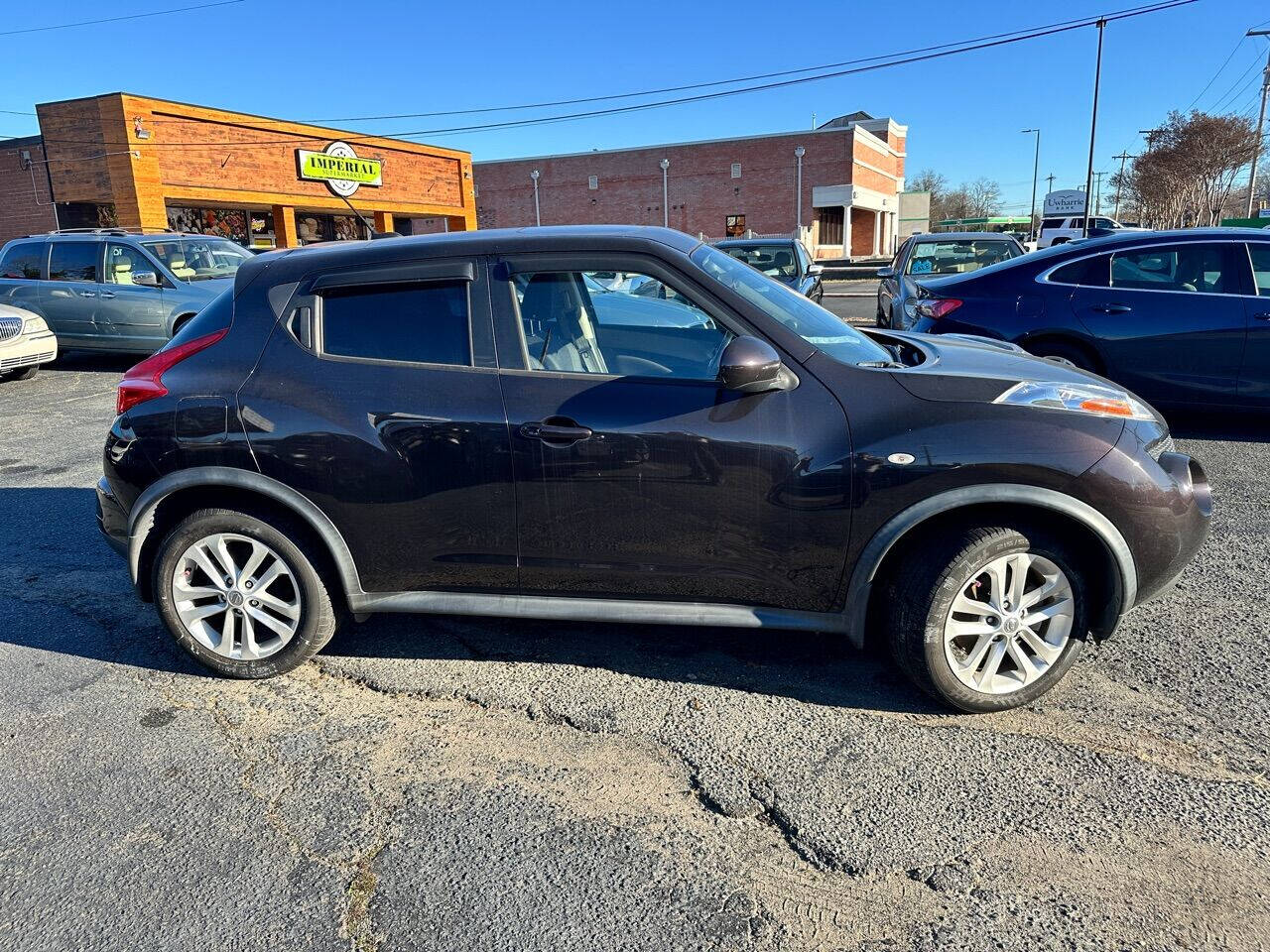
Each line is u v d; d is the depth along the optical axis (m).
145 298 10.95
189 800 2.68
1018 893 2.20
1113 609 2.90
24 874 2.38
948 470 2.77
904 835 2.43
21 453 7.19
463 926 2.15
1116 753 2.77
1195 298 6.22
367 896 2.26
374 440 3.06
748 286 3.21
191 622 3.35
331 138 29.55
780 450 2.85
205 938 2.14
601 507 2.99
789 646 3.55
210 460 3.17
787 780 2.68
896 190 61.19
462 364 3.08
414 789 2.71
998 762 2.74
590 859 2.38
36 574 4.54
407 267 3.15
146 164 23.67
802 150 46.19
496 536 3.10
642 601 3.14
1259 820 2.44
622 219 51.25
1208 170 42.78
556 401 2.98
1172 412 7.04
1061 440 2.77
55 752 2.95
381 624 3.87
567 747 2.91
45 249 11.59
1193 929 2.07
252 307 3.27
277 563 3.27
